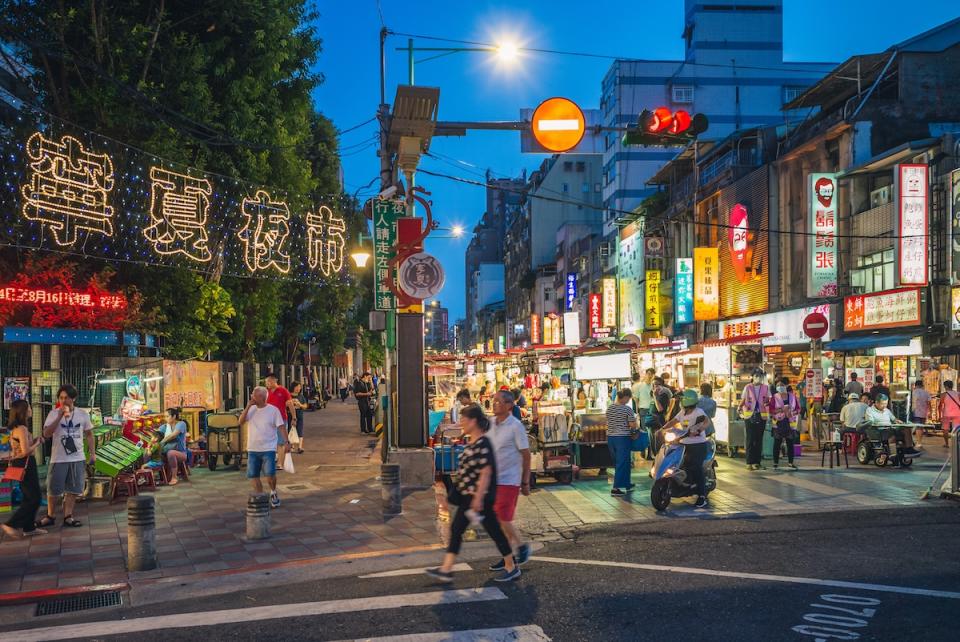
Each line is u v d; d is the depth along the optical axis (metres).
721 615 5.66
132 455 11.71
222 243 17.78
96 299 15.22
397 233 12.87
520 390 16.28
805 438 19.14
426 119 12.14
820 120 29.17
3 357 14.20
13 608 6.49
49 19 15.20
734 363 16.16
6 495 10.23
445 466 12.52
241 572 7.39
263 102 20.62
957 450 10.53
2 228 13.62
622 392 11.70
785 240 28.47
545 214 77.50
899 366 21.84
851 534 8.46
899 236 20.30
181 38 17.48
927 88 24.73
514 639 5.22
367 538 8.80
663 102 56.72
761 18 57.41
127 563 7.67
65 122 13.91
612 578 6.77
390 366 13.96
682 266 32.88
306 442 20.02
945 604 5.82
